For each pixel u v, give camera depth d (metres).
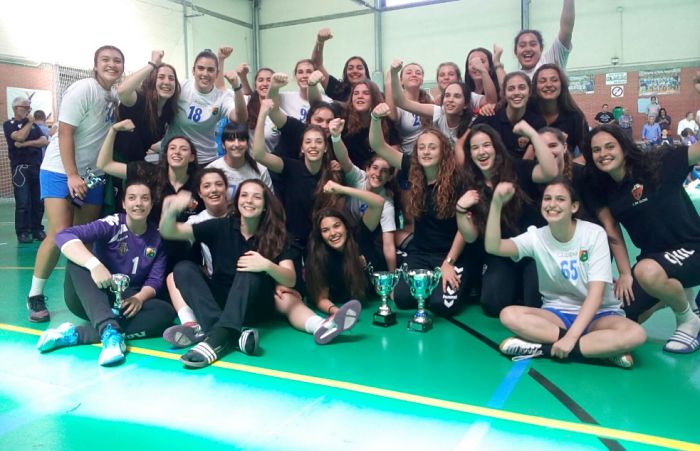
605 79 15.05
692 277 3.00
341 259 3.98
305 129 4.20
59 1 12.72
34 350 3.25
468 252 4.04
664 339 3.30
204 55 4.47
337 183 4.24
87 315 3.42
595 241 2.96
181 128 4.58
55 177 3.86
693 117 13.95
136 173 3.89
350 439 2.14
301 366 2.94
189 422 2.31
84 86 3.85
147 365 2.99
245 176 4.27
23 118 7.70
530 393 2.53
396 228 4.58
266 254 3.46
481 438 2.13
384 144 4.16
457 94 4.59
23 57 12.16
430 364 2.93
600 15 14.87
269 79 5.42
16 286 5.00
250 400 2.52
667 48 14.34
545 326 2.94
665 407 2.37
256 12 18.48
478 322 3.73
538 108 4.27
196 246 3.75
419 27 16.53
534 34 5.05
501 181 3.64
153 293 3.56
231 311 3.16
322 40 5.66
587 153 3.26
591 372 2.77
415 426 2.23
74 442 2.17
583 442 2.09
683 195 3.13
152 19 14.91
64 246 3.29
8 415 2.40
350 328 3.31
